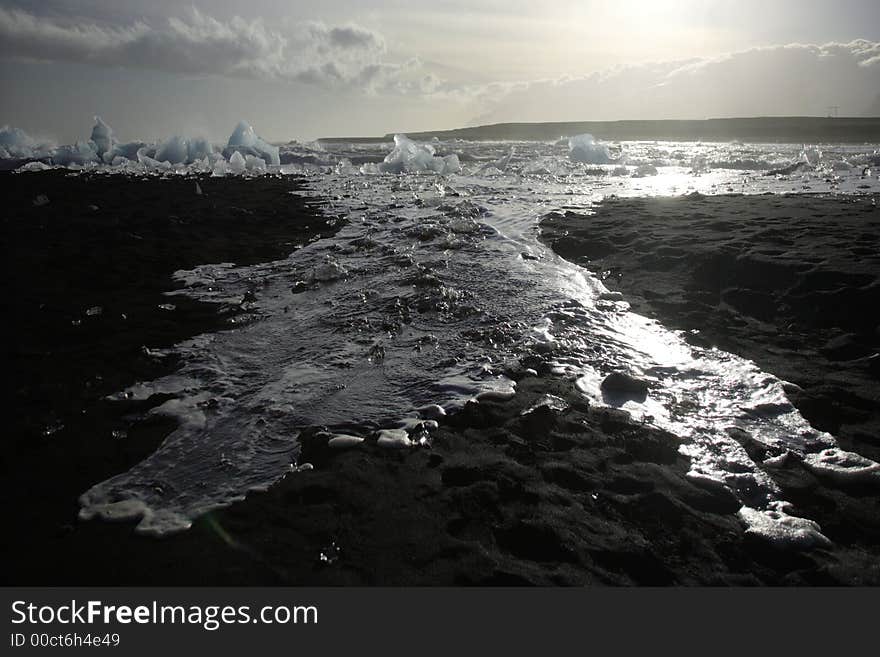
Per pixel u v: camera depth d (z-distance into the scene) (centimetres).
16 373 493
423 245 816
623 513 317
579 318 561
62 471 371
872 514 318
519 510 316
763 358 488
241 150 2266
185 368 513
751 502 330
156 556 294
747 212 944
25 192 1346
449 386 450
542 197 1212
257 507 328
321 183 1557
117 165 2027
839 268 605
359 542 296
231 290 698
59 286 704
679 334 538
